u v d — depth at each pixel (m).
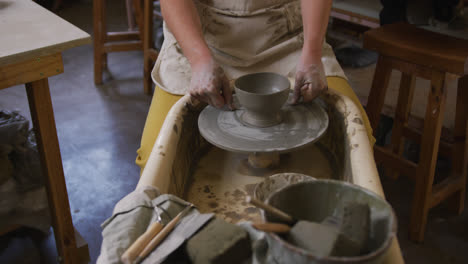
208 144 1.28
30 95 1.33
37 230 1.91
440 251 1.86
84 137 2.63
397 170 2.01
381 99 1.92
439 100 1.65
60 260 1.66
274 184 0.90
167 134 1.07
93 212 2.09
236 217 1.01
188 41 1.29
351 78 2.58
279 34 1.57
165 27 1.64
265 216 0.66
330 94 1.26
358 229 0.66
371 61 2.72
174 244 0.73
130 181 2.29
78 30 1.36
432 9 2.36
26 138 1.73
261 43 1.55
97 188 2.24
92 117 2.83
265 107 1.08
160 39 3.44
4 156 1.65
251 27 1.53
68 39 1.29
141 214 0.81
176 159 1.07
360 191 0.71
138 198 0.84
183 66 1.50
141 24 3.05
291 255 0.61
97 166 2.39
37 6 1.53
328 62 1.51
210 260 0.70
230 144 1.06
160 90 1.46
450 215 2.04
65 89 3.18
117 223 0.79
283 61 1.55
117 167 2.39
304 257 0.59
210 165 1.20
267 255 0.71
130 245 0.75
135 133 2.68
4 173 1.65
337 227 0.70
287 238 0.67
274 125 1.14
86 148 2.54
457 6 2.31
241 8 1.51
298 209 0.75
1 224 1.69
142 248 0.73
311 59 1.26
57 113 2.87
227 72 1.52
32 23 1.39
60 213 1.55
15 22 1.39
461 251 1.85
